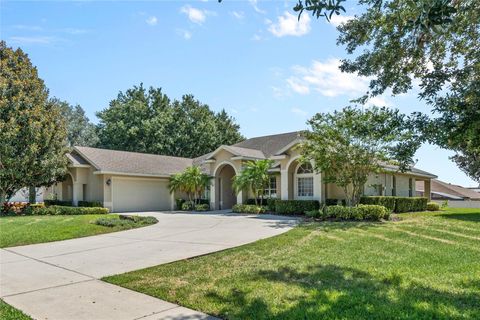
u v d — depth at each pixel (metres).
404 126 5.11
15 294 6.18
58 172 24.39
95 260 8.89
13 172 21.81
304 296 5.60
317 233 12.41
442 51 7.14
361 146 17.03
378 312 4.86
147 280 6.84
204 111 48.72
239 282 6.49
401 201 22.70
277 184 25.14
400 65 7.57
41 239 12.29
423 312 4.86
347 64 8.45
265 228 14.62
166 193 29.86
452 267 7.51
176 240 11.84
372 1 6.91
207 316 4.98
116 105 47.78
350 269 7.34
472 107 4.69
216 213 23.73
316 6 3.88
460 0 5.62
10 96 22.28
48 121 23.53
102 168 25.38
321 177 21.22
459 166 29.91
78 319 4.95
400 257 8.52
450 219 16.50
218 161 26.86
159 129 45.03
